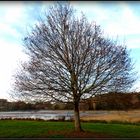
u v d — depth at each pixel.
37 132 28.42
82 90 27.19
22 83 27.91
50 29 27.84
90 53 27.00
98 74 27.03
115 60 27.17
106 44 27.33
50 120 42.78
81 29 27.61
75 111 27.84
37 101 28.27
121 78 27.28
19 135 26.86
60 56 27.27
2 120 43.03
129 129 32.53
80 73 27.05
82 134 26.53
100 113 72.94
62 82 27.31
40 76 27.38
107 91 27.34
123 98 28.86
